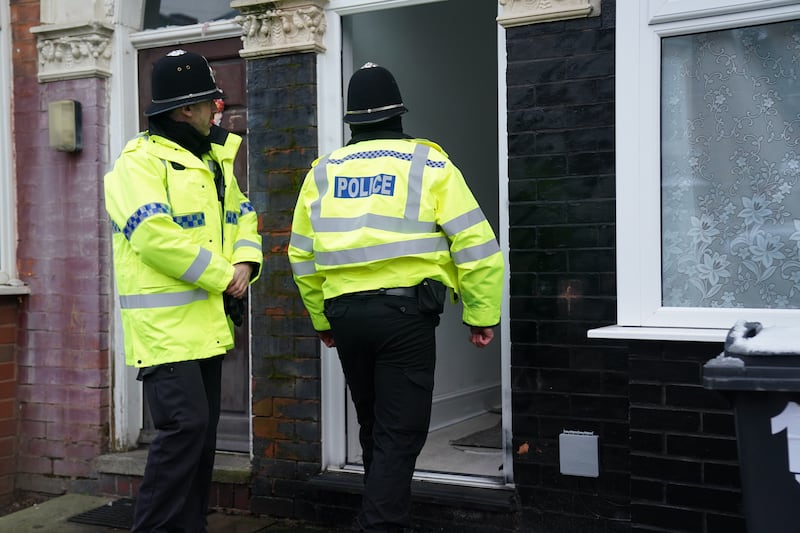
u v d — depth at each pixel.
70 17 4.78
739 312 3.14
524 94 3.69
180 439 3.13
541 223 3.68
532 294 3.70
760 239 3.17
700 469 3.16
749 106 3.18
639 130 3.27
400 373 3.08
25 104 4.92
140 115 4.90
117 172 3.19
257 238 3.51
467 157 5.61
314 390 4.21
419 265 3.06
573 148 3.61
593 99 3.57
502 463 4.23
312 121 4.21
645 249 3.28
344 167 3.17
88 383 4.78
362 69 3.26
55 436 4.88
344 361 3.24
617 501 3.57
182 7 4.83
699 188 3.25
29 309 4.92
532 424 3.73
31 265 4.91
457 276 3.20
